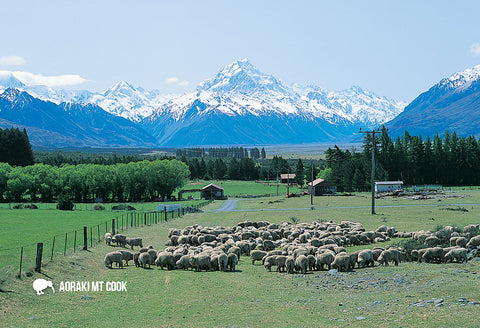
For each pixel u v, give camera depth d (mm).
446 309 24078
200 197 182250
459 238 44875
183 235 59062
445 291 27953
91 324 25516
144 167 175875
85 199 176125
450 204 108688
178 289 33688
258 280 36719
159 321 25672
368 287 31547
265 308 27531
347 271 38469
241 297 30781
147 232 69750
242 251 51688
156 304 29609
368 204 120312
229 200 167625
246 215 103875
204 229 63625
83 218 93688
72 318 26656
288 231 62281
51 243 53406
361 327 22609
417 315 23547
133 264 44969
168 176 178125
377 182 175500
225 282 35938
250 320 24969
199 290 33219
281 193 195375
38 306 29000
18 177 165000
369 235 55969
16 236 62188
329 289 31969
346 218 87750
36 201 167250
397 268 37812
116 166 181625
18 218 93875
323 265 41219
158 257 42750
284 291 32188
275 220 91625
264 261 42469
